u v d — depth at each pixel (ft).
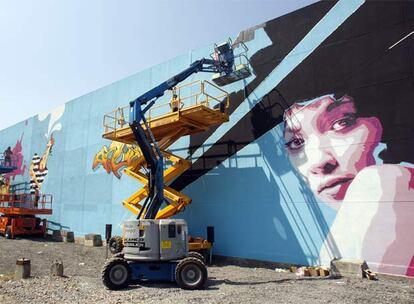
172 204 58.34
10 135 138.31
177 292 36.94
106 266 38.52
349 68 53.11
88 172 97.19
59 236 99.09
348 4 54.65
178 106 59.77
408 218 44.96
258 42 64.80
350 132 51.55
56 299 33.19
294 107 58.23
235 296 34.63
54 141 113.09
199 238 61.26
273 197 58.39
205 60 62.90
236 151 64.54
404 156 46.32
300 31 59.52
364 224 48.42
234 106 66.18
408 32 48.34
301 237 54.24
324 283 41.93
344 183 51.06
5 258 60.23
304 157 55.77
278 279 45.37
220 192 65.26
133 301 32.81
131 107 52.70
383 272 45.83
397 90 48.14
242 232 61.05
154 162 49.80
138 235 42.06
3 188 134.92
